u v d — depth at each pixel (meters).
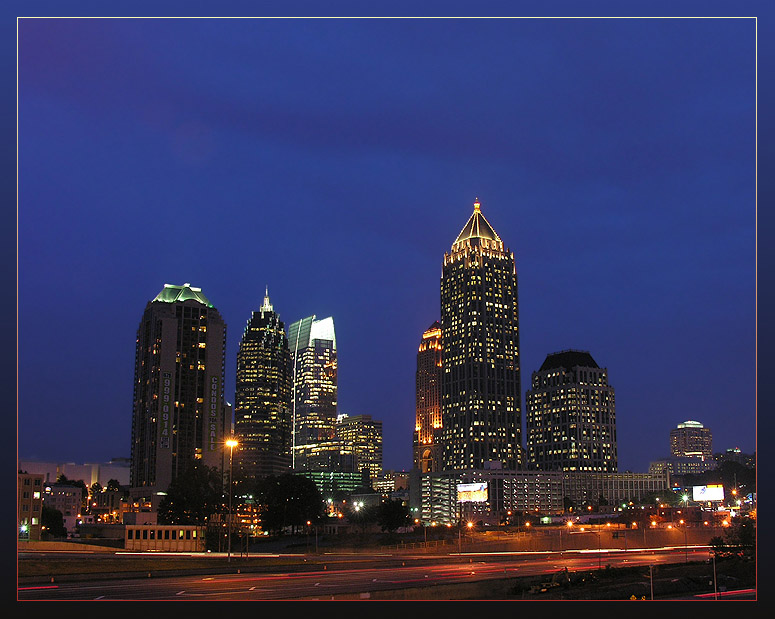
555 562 168.00
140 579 118.50
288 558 177.38
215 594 96.44
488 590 107.81
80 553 172.00
